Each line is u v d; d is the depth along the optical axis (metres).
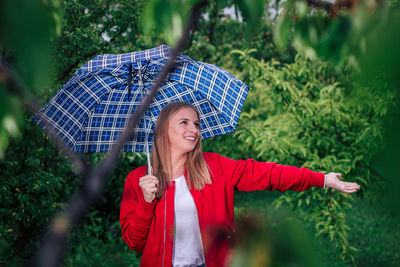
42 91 2.82
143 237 2.07
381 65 0.40
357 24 0.49
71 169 3.50
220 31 5.26
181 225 2.09
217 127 2.47
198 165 2.17
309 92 4.80
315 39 0.58
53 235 0.49
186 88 2.49
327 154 4.40
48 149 3.33
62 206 3.55
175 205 2.10
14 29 0.38
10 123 0.45
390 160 0.32
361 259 5.58
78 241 3.91
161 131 2.20
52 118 2.32
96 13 4.14
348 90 0.44
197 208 2.09
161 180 2.14
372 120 3.55
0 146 0.47
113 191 4.25
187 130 2.14
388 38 0.41
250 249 0.35
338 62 0.57
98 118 2.46
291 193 4.44
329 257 5.29
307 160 4.39
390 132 0.32
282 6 0.60
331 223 4.32
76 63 3.45
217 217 2.09
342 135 4.40
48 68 0.40
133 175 2.27
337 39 0.55
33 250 3.42
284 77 4.53
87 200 0.54
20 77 0.44
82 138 2.44
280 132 4.48
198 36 5.06
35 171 3.52
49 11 0.49
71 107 2.39
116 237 4.62
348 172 4.15
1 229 3.32
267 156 4.87
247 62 4.44
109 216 4.40
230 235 0.38
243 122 4.94
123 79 2.46
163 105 2.50
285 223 0.35
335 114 4.07
